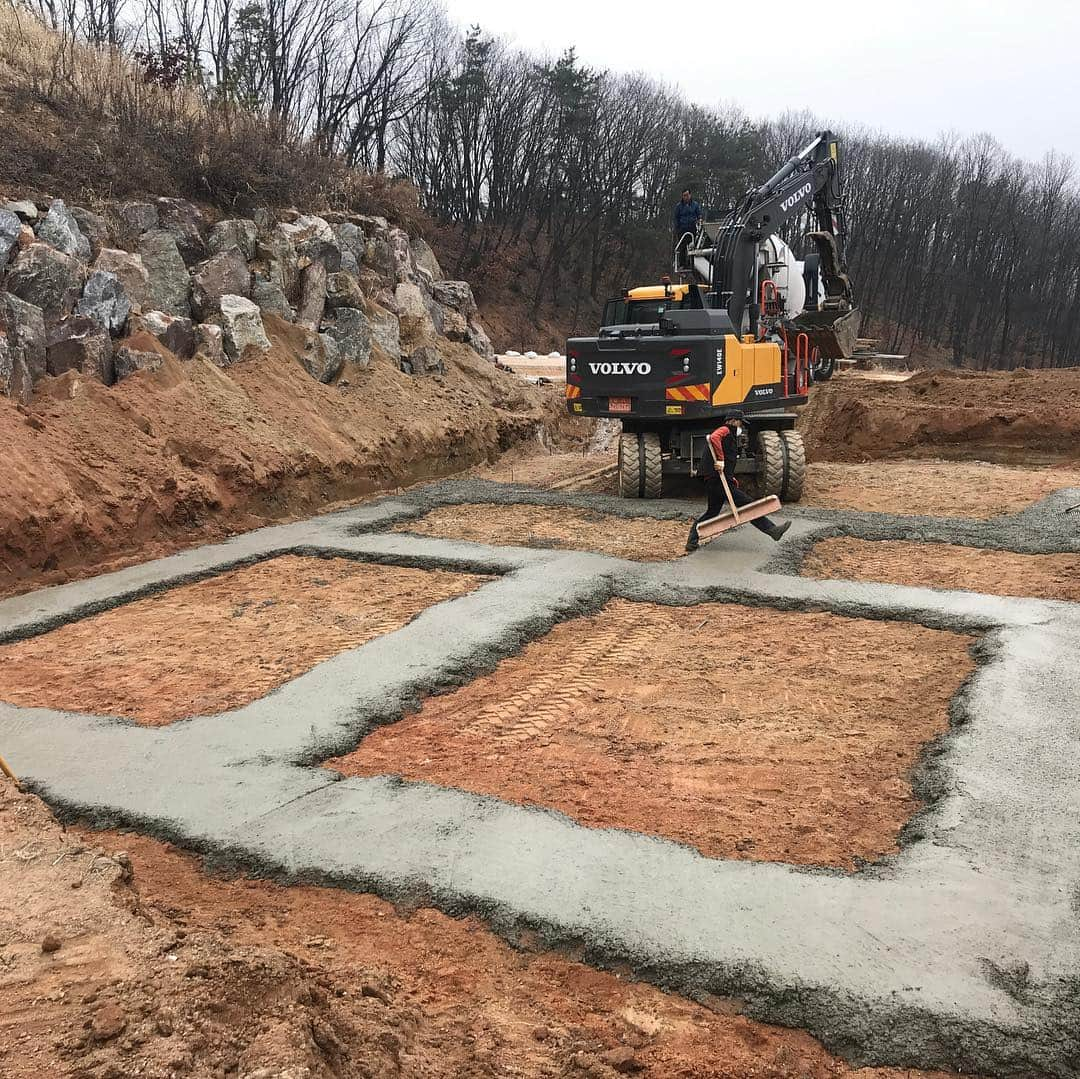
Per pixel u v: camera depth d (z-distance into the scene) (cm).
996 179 6538
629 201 5047
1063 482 1518
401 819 542
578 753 642
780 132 6259
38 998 332
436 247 4356
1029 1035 374
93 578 1041
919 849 500
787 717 691
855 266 6159
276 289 1543
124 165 1465
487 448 1831
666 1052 380
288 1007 334
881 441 1927
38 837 468
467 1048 372
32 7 2109
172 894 489
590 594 952
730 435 1080
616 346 1302
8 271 1166
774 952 421
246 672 793
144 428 1216
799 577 997
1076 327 6506
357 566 1111
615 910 453
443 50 4400
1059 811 532
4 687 768
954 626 854
